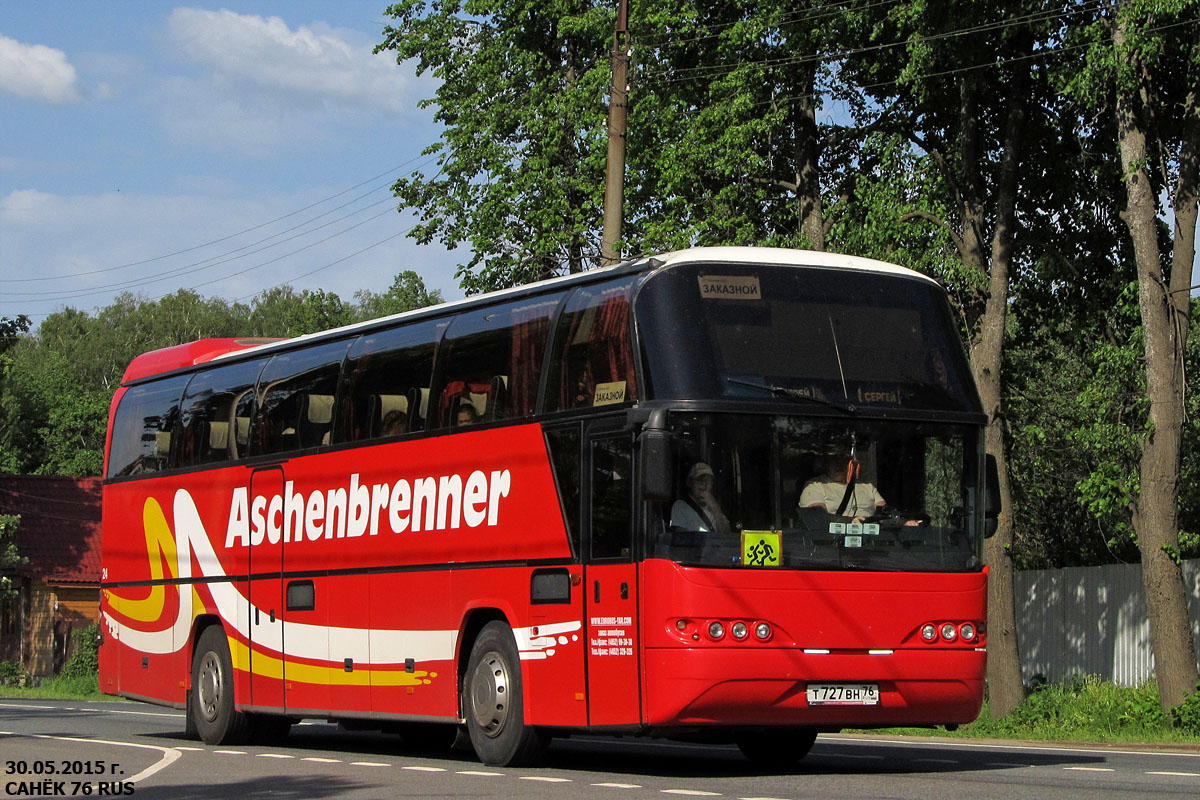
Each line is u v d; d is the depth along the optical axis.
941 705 12.07
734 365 12.00
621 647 12.01
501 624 13.62
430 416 14.85
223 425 18.59
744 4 31.36
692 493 11.71
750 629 11.58
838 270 12.64
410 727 17.17
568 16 36.25
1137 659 29.62
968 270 28.11
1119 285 29.88
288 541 16.95
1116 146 28.73
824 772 12.94
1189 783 11.53
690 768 13.54
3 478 54.75
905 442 12.30
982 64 27.75
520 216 39.16
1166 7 23.34
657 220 33.94
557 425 13.01
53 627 52.59
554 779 12.09
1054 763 14.23
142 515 20.03
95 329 113.81
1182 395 25.17
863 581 11.90
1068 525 38.03
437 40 41.69
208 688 18.20
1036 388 36.06
